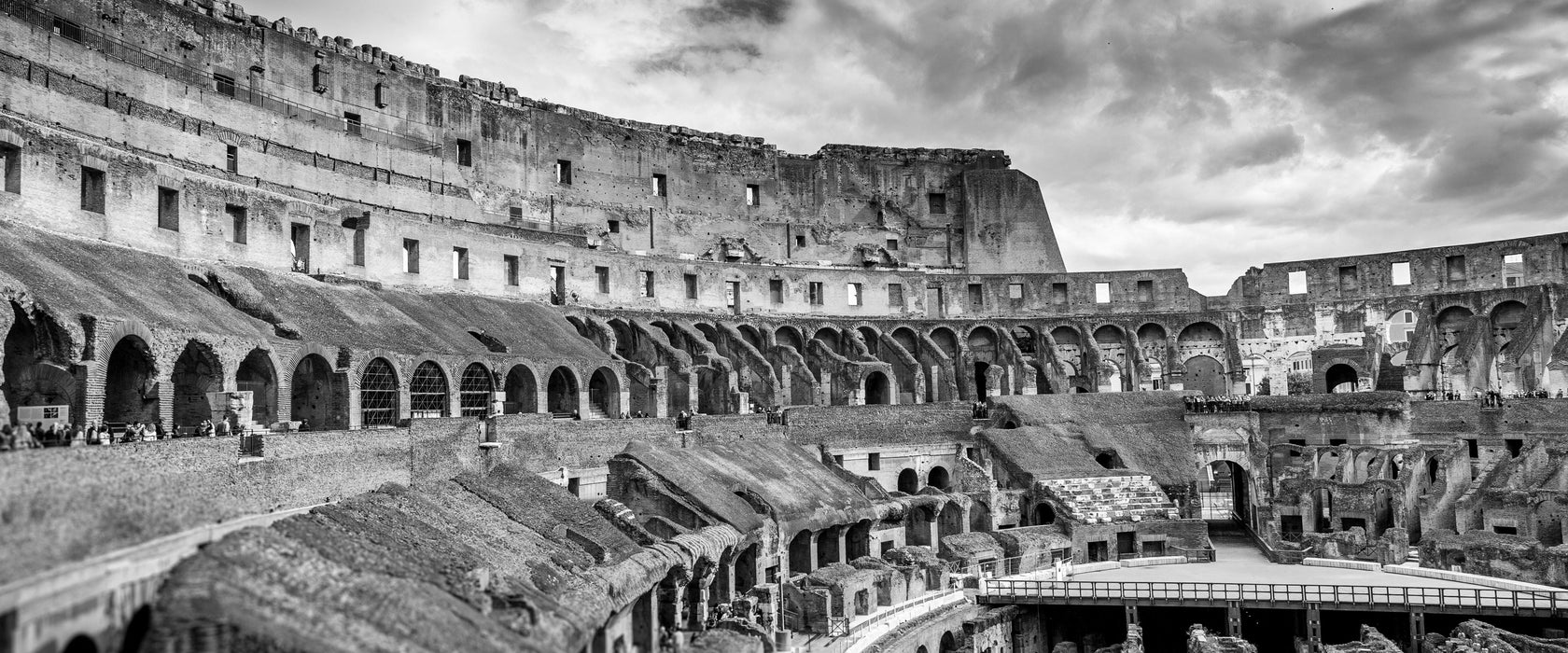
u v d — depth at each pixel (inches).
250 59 3474.4
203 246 2662.4
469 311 3307.1
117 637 1119.6
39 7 2864.2
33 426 1594.5
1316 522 3690.9
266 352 2284.7
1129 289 4911.4
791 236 5093.5
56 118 2600.9
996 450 3878.0
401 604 1322.6
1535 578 2923.2
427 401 2763.3
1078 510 3521.2
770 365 4062.5
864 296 4731.8
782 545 2760.8
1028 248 5285.4
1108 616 2999.5
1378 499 3560.5
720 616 2331.4
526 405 3102.9
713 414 3683.6
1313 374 4539.9
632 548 2149.4
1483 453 3892.7
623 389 3444.9
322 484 1895.9
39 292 1859.0
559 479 2716.5
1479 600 2605.8
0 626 943.7
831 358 4318.4
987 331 4835.1
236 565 1235.2
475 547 1801.2
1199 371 4992.6
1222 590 2859.3
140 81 2984.7
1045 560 3344.0
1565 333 4055.1
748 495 2854.3
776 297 4544.8
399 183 3663.9
